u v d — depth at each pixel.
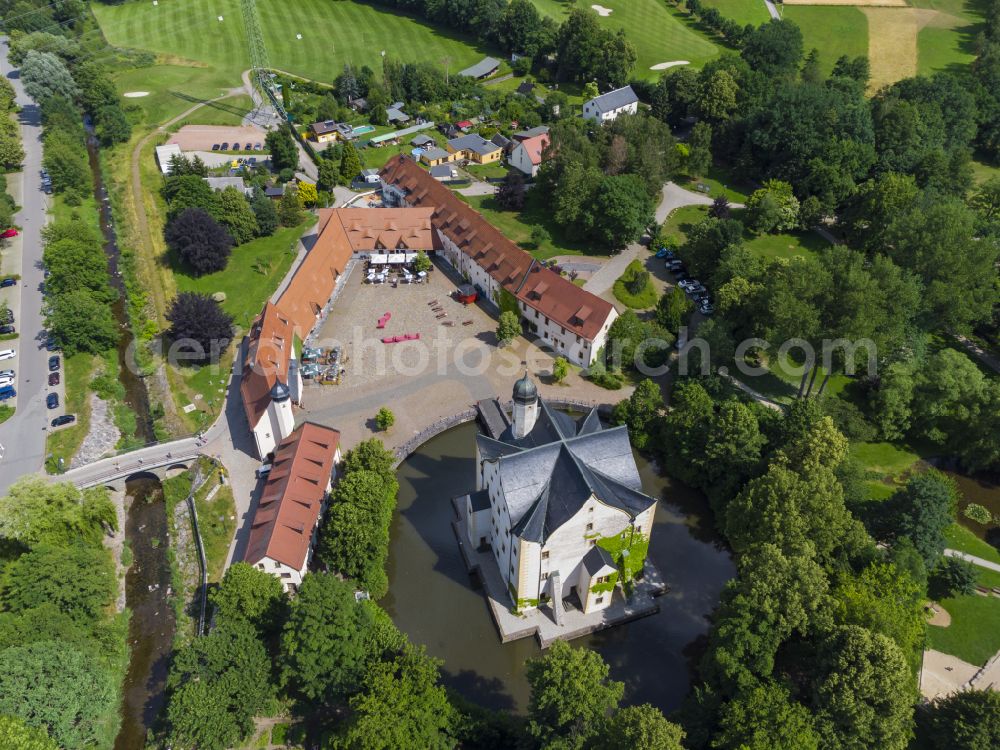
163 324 139.00
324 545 88.19
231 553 93.44
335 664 72.69
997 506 101.12
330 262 145.88
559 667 65.62
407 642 75.56
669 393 119.44
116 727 77.19
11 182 184.25
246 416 111.06
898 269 110.50
